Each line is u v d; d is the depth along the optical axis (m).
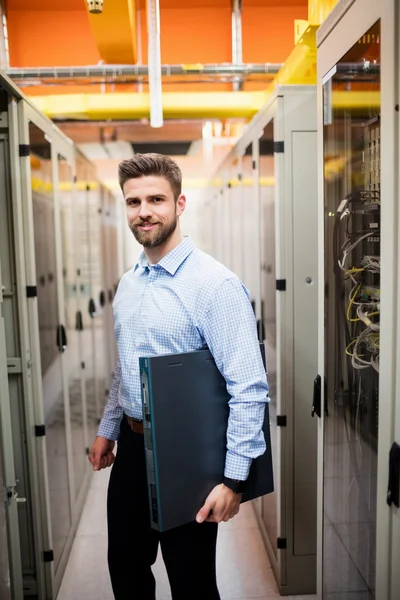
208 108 2.84
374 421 1.30
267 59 3.39
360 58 1.17
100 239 4.49
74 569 2.29
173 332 1.28
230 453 1.22
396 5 0.93
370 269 1.27
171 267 1.30
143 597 1.48
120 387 1.47
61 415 2.37
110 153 5.70
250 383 1.20
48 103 2.81
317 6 1.64
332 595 1.51
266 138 2.14
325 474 1.50
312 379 2.03
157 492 1.16
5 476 1.44
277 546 2.11
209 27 3.38
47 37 3.38
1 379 1.42
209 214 5.64
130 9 2.50
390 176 0.97
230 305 1.23
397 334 0.96
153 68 2.07
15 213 1.84
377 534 1.07
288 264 1.98
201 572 1.33
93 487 3.10
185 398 1.19
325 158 1.39
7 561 1.46
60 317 2.39
